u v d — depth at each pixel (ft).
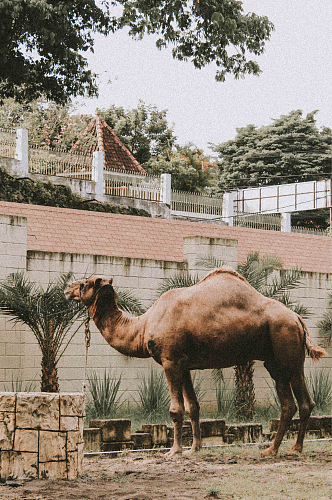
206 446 39.40
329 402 65.05
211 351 35.78
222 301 36.09
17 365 53.83
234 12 67.67
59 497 26.48
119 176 104.58
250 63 69.05
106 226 65.41
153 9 68.33
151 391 56.54
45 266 56.24
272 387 66.13
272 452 36.09
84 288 37.83
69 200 96.48
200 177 149.79
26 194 92.43
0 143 93.86
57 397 30.14
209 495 26.94
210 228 73.05
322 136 166.71
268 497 26.58
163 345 35.86
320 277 70.08
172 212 108.78
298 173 164.55
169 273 62.13
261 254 73.10
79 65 70.08
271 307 36.68
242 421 56.03
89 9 67.77
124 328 37.58
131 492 27.45
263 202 128.47
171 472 31.68
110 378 58.13
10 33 63.62
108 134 133.69
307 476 30.55
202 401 60.49
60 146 125.90
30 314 49.60
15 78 68.64
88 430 37.19
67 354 56.34
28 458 29.66
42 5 60.29
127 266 60.08
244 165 167.02
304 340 37.09
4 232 54.13
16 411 29.96
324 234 116.67
